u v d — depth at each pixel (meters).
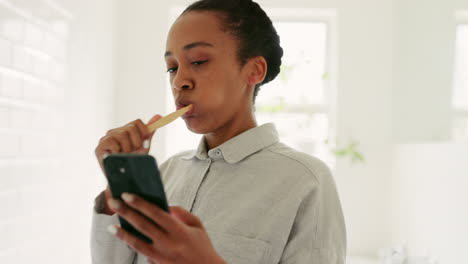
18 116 0.95
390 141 1.88
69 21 1.29
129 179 0.33
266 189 0.56
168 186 0.66
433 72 1.47
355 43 1.90
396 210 1.74
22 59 0.96
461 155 1.15
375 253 1.89
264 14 0.62
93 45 1.55
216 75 0.54
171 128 2.04
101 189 1.72
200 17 0.55
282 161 0.58
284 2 1.92
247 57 0.57
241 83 0.57
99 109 1.66
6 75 0.89
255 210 0.54
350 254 1.89
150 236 0.34
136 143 0.53
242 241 0.53
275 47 0.63
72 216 1.36
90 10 1.50
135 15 1.92
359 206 1.90
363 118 1.90
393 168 1.81
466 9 1.30
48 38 1.13
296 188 0.55
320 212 0.54
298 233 0.54
